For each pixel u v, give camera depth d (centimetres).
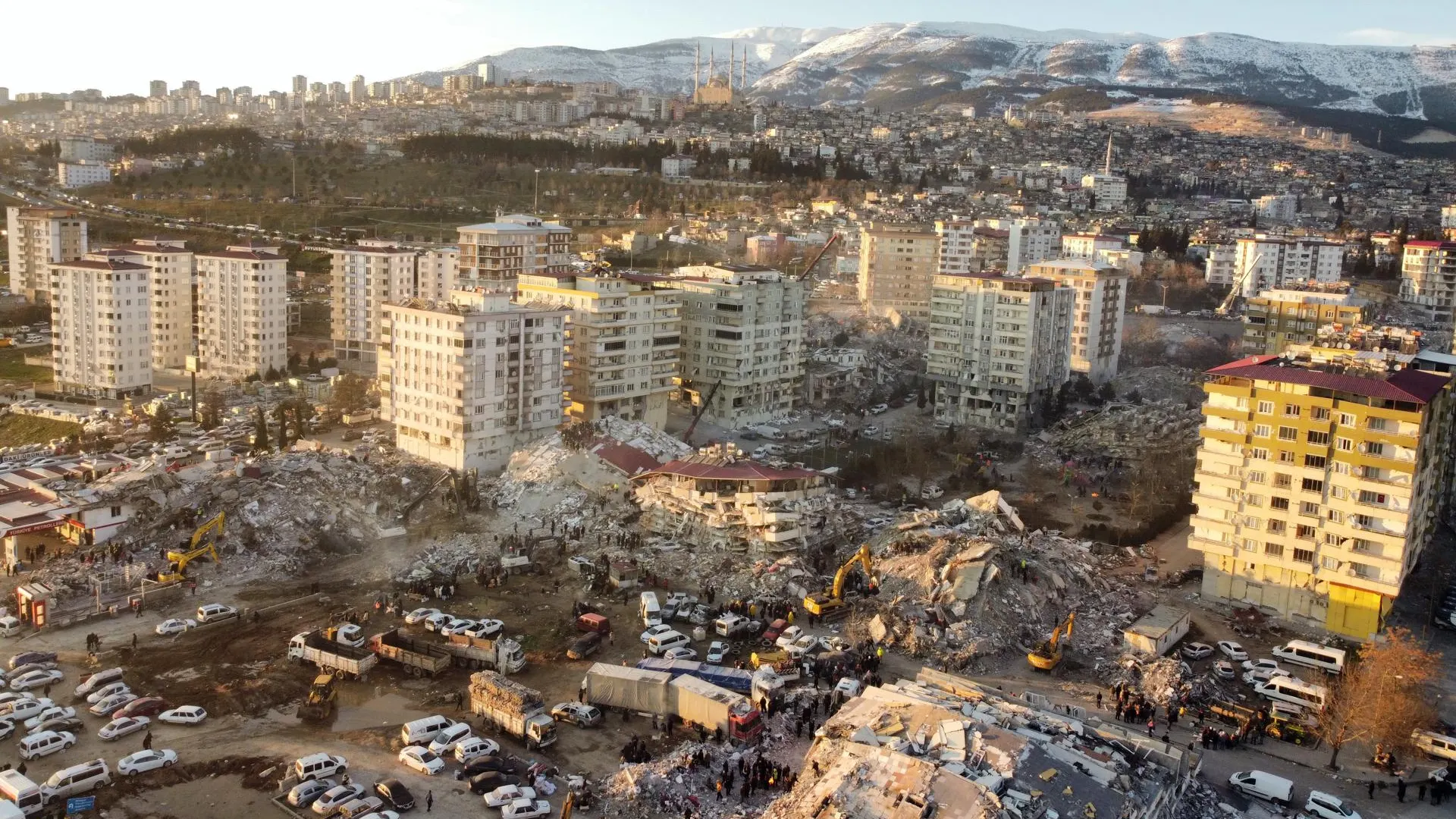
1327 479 15750
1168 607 16012
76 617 14975
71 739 11625
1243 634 15850
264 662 13812
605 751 11862
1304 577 16150
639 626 15188
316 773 11031
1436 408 16412
